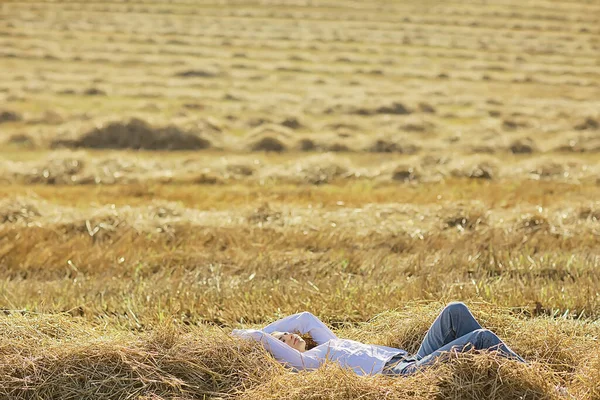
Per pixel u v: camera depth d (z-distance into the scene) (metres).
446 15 54.62
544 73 40.09
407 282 9.40
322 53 42.69
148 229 11.88
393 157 21.14
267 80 35.38
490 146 22.20
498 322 7.55
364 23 51.22
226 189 16.34
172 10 52.78
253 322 8.51
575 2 59.91
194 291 9.08
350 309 8.59
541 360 6.90
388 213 12.95
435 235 11.62
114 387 6.54
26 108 27.31
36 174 17.39
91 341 6.91
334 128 24.98
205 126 23.28
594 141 22.92
